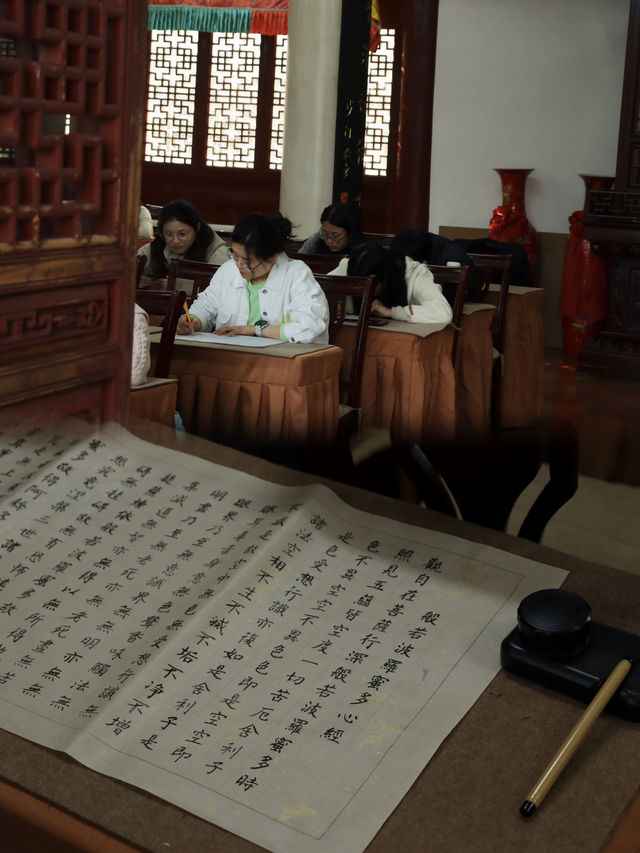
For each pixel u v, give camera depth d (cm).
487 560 97
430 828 63
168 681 79
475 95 750
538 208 742
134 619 88
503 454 364
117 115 110
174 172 889
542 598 81
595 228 619
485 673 80
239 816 64
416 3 748
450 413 385
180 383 292
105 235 113
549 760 70
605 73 710
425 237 459
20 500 104
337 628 86
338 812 65
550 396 555
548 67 725
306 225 571
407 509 107
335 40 552
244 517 104
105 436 117
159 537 100
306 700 77
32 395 108
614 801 66
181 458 115
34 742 71
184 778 68
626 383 612
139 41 111
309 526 102
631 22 600
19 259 101
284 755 70
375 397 362
